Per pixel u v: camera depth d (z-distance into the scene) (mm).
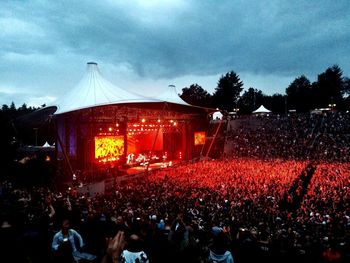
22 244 5074
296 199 23188
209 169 31875
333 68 102688
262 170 30953
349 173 28672
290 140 49750
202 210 14797
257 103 109750
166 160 45344
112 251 3973
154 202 15727
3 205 9453
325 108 97062
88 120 27797
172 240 5344
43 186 21391
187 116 41625
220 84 115750
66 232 5109
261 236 10672
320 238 10367
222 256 4156
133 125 35469
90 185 22578
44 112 22656
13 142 24984
